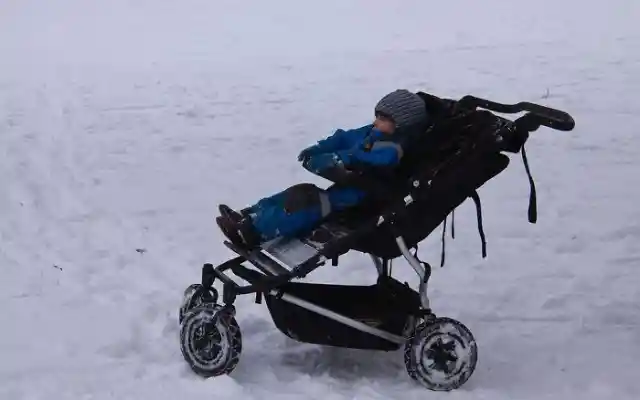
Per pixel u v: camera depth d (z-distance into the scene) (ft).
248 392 14.60
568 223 23.18
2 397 14.65
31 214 24.30
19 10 57.57
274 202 15.02
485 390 14.83
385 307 15.65
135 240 22.53
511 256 21.25
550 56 40.01
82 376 15.37
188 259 21.30
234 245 15.15
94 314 18.11
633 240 22.07
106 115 34.22
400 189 14.44
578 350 16.65
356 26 49.29
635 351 16.61
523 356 16.38
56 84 39.14
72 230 23.22
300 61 41.57
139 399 14.44
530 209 14.51
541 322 17.92
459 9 51.80
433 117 14.99
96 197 25.73
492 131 13.97
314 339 15.10
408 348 14.65
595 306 18.58
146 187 26.61
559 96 34.35
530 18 48.65
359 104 34.58
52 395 14.69
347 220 15.24
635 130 30.42
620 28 45.24
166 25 52.49
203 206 25.07
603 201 24.63
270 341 16.84
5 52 47.19
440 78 37.40
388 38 45.91
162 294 19.08
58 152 29.78
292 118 33.22
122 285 19.71
